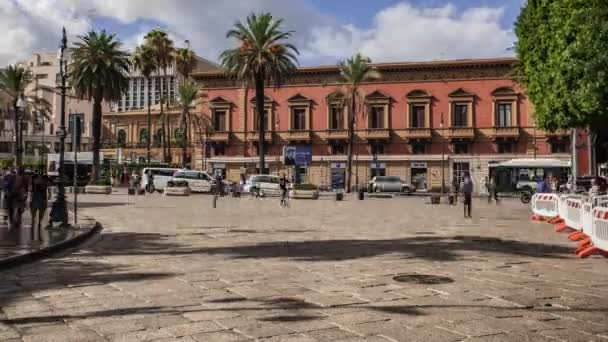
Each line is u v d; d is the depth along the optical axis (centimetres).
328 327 564
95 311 641
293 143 6019
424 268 944
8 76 5794
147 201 3319
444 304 669
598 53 1873
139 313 629
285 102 6041
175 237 1452
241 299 700
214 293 739
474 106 5616
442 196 4462
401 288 768
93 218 1975
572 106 2020
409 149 5759
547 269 942
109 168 6203
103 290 766
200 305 668
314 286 785
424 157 5694
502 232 1591
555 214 1919
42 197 1342
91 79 4422
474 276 867
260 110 4578
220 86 6256
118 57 4572
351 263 1001
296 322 584
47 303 687
